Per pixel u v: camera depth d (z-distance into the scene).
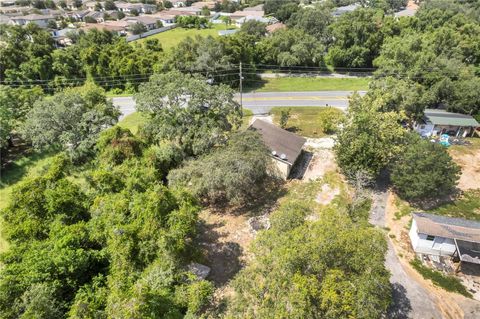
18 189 21.88
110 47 60.03
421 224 22.09
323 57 66.69
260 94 54.22
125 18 110.81
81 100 35.81
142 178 23.97
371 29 64.69
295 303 12.81
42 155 36.41
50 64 56.00
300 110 47.12
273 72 65.62
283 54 63.28
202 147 29.12
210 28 102.00
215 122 30.66
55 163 28.94
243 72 57.62
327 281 13.23
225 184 24.33
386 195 28.69
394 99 36.53
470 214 26.36
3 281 15.77
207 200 28.06
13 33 62.47
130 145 29.03
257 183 30.19
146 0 149.38
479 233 21.45
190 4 149.38
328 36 73.81
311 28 75.12
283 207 19.12
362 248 14.68
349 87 57.09
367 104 32.50
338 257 14.34
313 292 12.96
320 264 13.76
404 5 126.12
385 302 14.59
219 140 30.22
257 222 25.20
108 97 54.09
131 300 14.38
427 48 53.31
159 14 119.75
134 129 41.28
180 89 30.41
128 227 18.56
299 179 31.00
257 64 65.69
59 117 33.38
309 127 41.53
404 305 18.84
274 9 111.19
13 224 20.50
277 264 14.49
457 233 21.31
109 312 14.41
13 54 54.78
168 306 15.77
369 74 63.88
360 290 13.29
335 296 12.65
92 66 56.81
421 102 37.06
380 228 24.83
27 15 104.94
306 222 16.78
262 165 26.81
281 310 13.06
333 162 33.62
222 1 149.62
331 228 15.23
